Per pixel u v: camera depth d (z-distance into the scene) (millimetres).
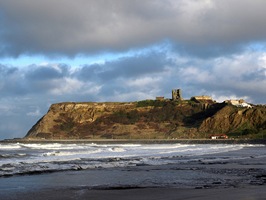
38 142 161000
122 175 23578
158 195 15922
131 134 181375
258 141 125188
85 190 17359
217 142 133375
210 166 30547
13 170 24062
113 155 45531
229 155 48250
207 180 21188
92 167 28156
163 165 31219
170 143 138375
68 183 19641
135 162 33719
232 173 24922
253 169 27859
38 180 20500
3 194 15852
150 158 40062
